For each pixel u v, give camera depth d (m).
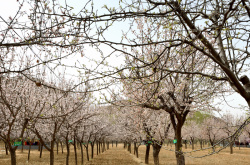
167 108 8.67
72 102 12.84
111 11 3.26
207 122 32.69
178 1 3.07
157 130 14.31
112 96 5.98
